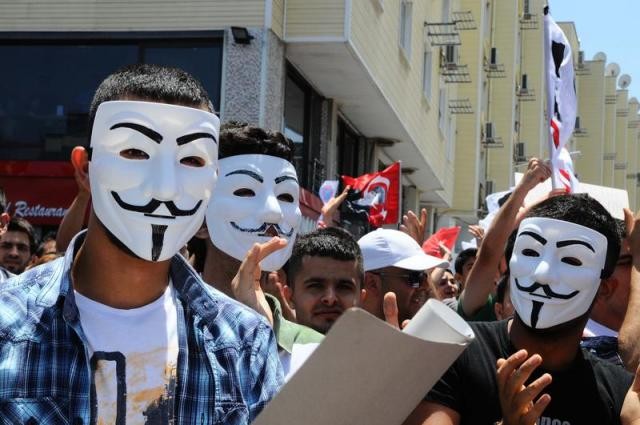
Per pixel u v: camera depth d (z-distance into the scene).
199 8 12.23
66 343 2.23
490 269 4.71
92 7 12.47
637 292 3.84
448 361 2.35
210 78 12.24
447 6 24.25
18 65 12.74
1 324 2.21
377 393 2.25
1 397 2.14
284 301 4.28
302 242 4.33
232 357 2.39
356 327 2.09
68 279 2.29
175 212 2.33
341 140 17.41
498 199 7.23
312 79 14.49
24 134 12.74
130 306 2.37
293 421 2.18
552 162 5.63
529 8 38.50
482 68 29.89
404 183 23.66
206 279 4.21
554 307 3.31
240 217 4.12
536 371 3.31
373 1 14.34
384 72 15.52
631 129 66.44
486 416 3.18
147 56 12.43
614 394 3.28
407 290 5.28
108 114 2.35
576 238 3.37
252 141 4.23
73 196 12.52
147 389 2.27
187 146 2.36
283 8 12.64
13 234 7.10
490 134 31.53
